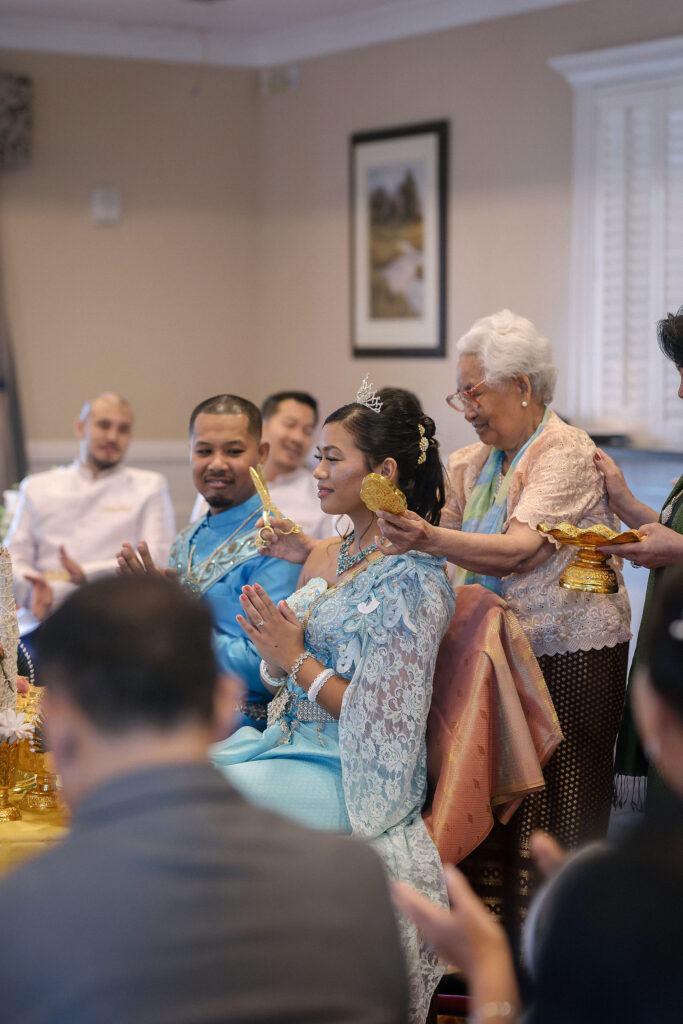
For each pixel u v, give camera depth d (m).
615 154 4.86
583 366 5.05
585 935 1.00
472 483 2.76
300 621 2.33
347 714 2.19
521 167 5.20
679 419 4.78
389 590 2.22
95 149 6.00
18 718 2.15
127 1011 0.90
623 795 3.12
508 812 2.35
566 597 2.50
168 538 4.66
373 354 5.84
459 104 5.38
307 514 4.17
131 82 6.01
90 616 1.05
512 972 1.10
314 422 4.25
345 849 1.06
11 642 2.20
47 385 6.05
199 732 1.05
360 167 5.78
